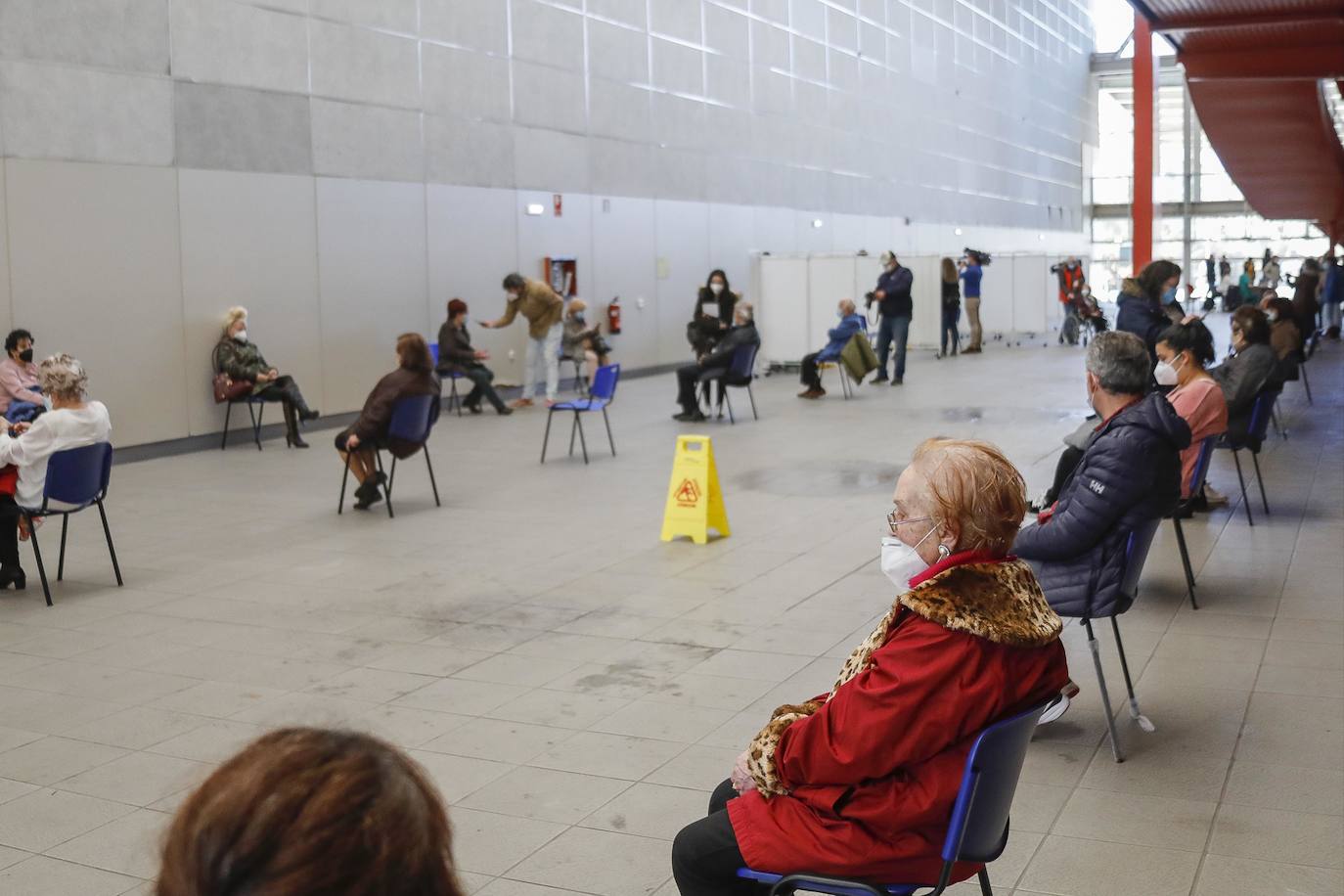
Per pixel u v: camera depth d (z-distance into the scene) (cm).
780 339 2047
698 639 590
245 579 725
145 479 1088
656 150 1998
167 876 108
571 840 380
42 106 1111
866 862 248
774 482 1015
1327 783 411
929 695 240
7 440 678
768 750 256
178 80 1234
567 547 795
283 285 1360
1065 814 393
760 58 2273
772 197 2319
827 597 662
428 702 509
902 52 2827
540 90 1744
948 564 253
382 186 1488
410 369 906
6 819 404
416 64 1532
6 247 1087
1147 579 680
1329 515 833
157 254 1219
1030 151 3734
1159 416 441
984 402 1533
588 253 1852
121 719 498
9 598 693
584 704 502
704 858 263
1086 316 2495
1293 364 1219
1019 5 3584
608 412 1528
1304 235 4478
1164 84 4497
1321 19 1241
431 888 112
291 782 108
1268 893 338
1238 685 509
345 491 1011
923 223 2972
